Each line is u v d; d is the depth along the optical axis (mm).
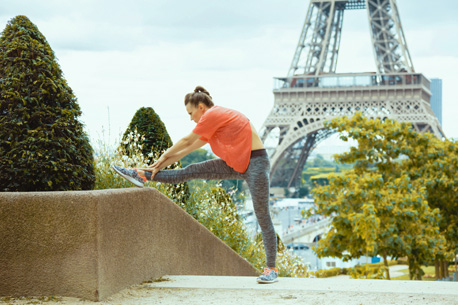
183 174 5855
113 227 4910
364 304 4605
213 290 5320
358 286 5422
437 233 20125
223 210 11273
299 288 5371
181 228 6840
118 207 5031
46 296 4645
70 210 4609
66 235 4621
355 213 18594
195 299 4891
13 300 4551
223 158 5684
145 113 10109
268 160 5703
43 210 4641
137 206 5512
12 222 4660
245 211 13102
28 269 4664
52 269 4645
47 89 5227
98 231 4602
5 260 4676
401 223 19734
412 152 22828
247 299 4887
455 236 23422
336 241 20609
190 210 9953
